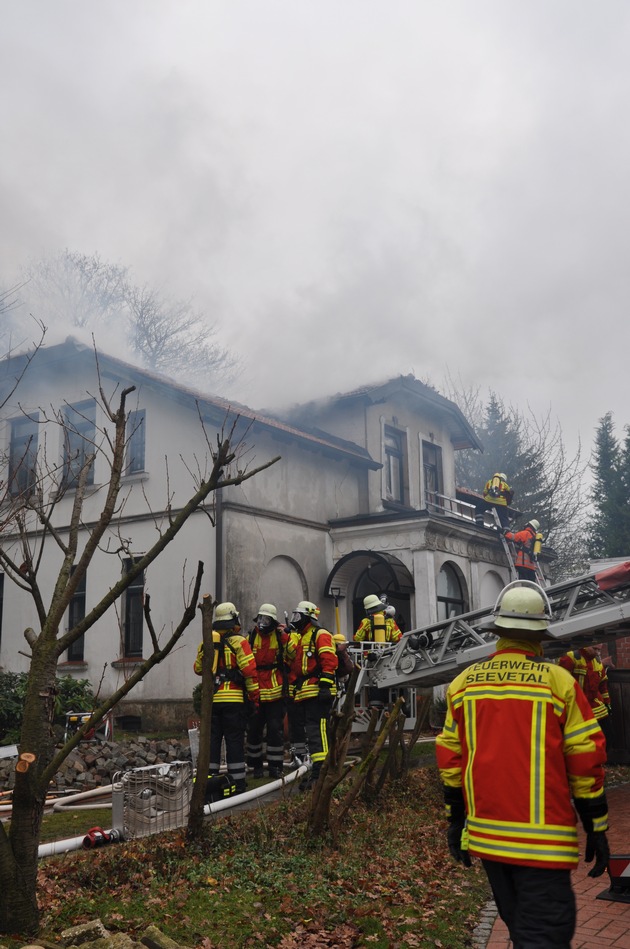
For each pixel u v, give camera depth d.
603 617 10.11
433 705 16.47
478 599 18.94
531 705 3.25
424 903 5.57
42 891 5.26
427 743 13.58
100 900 5.20
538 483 37.38
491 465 37.69
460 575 18.41
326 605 17.27
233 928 4.83
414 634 12.14
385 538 17.38
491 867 3.26
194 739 9.03
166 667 15.23
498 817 3.16
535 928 3.03
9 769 10.28
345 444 19.94
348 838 7.14
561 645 11.13
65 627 16.73
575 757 3.17
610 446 47.88
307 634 9.27
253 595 15.41
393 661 12.24
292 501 17.00
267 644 10.52
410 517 16.91
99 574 16.42
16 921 4.36
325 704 9.07
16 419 18.02
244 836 6.75
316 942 4.72
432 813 8.60
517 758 3.19
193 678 14.88
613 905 5.40
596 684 11.80
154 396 16.44
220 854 6.31
